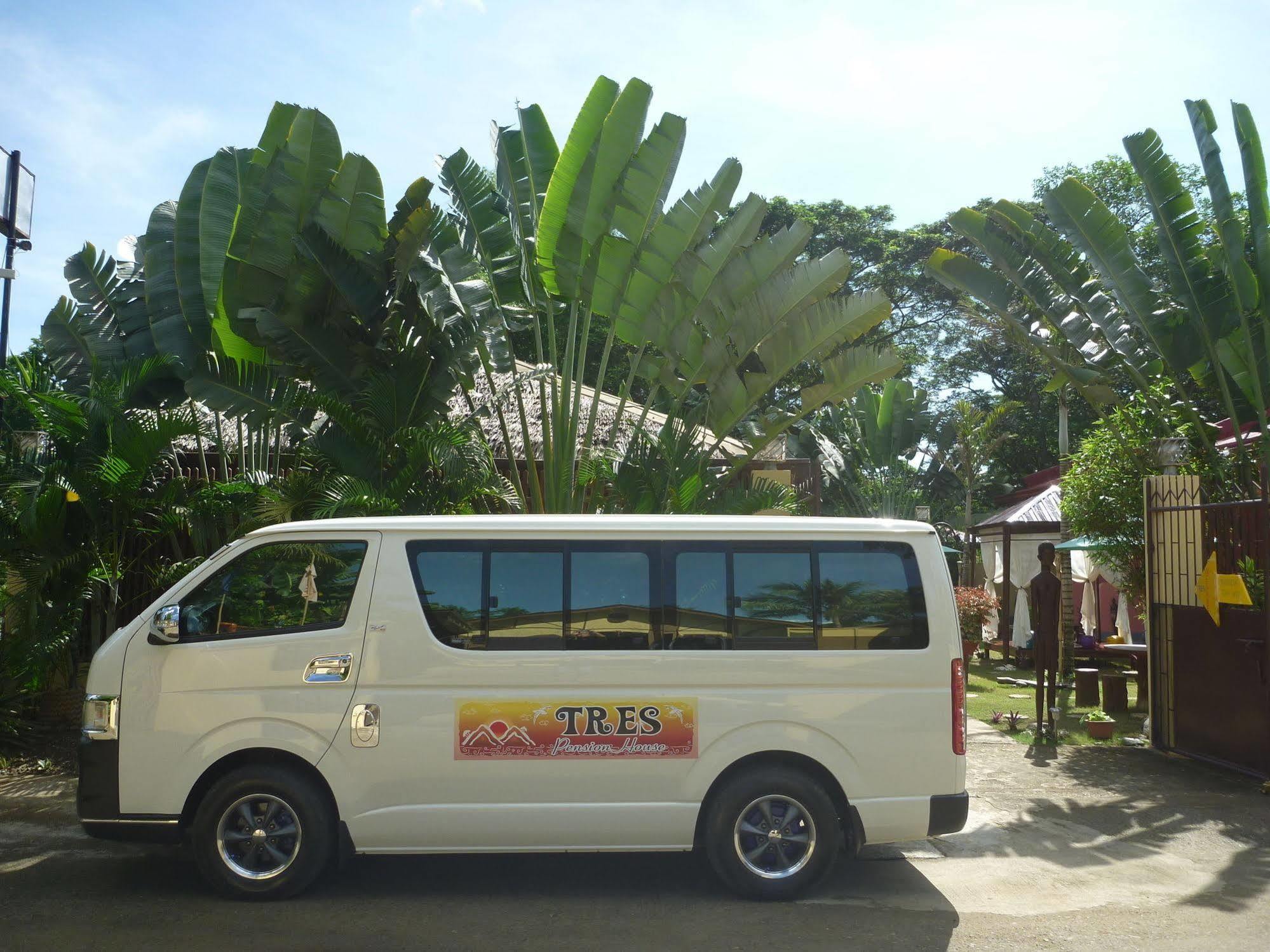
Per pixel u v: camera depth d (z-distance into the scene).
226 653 5.18
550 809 5.12
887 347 10.45
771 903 5.21
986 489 31.00
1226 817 7.04
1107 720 10.01
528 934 4.74
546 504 10.34
